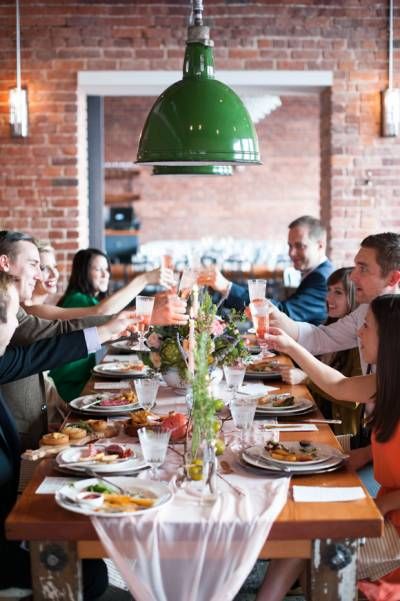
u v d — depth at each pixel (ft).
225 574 6.44
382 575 7.70
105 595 9.98
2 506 8.41
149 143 8.99
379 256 10.20
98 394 10.40
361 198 21.81
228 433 8.77
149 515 6.45
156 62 21.24
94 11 21.16
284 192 44.98
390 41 21.25
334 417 11.32
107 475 7.39
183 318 10.45
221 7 21.18
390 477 8.11
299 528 6.43
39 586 6.57
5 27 21.17
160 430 7.28
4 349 8.74
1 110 21.40
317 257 15.42
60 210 21.68
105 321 11.34
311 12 21.26
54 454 8.07
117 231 37.06
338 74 21.43
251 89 22.12
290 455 7.68
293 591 9.76
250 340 14.79
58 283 21.86
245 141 8.93
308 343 11.35
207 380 7.56
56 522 6.40
